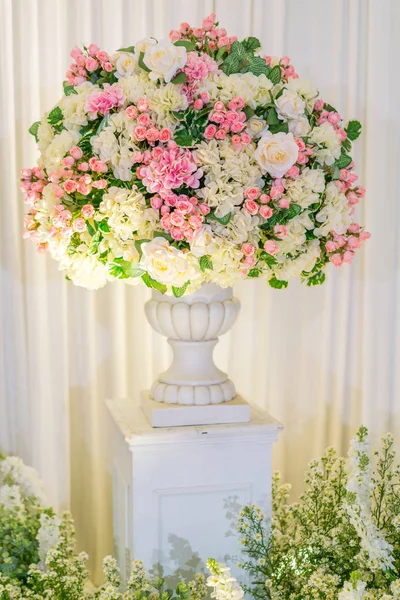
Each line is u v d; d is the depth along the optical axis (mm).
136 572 1612
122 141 1450
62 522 2041
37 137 1646
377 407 2398
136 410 1867
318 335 2410
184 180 1417
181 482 1720
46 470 2279
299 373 2420
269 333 2361
